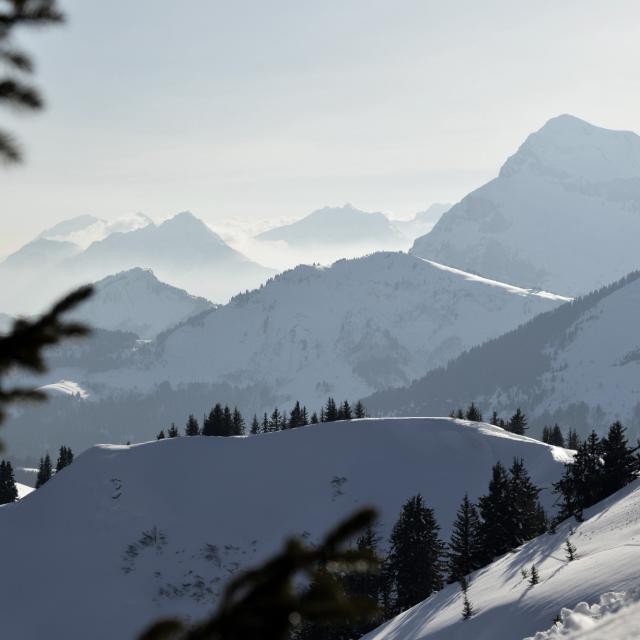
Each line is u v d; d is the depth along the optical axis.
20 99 3.96
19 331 4.10
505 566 47.91
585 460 69.25
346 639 59.88
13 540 104.06
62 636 87.62
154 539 102.75
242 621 3.15
